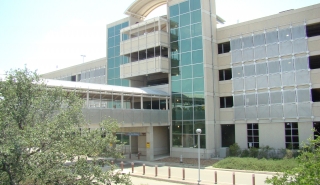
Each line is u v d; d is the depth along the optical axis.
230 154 28.92
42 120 11.27
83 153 10.86
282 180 8.09
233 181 18.27
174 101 32.72
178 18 33.12
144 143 35.56
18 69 11.36
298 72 26.30
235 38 30.81
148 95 31.11
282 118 26.81
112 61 43.41
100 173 10.63
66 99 12.52
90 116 24.75
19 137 8.84
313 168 7.48
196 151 30.27
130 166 27.03
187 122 31.31
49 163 9.36
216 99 31.31
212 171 23.45
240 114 29.70
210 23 31.91
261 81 28.47
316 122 26.22
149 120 30.39
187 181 19.66
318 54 25.45
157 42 32.69
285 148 26.41
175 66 32.91
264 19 28.89
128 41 36.00
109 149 12.16
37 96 11.59
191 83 31.39
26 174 9.21
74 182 10.05
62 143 9.78
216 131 30.80
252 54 29.34
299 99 26.05
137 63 34.69
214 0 33.06
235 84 30.33
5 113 10.12
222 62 31.86
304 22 26.34
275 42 27.89
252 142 28.94
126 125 27.95
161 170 24.48
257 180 19.19
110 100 32.81
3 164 8.76
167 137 35.94
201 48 30.84
